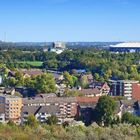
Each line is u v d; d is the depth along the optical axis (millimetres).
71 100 156375
